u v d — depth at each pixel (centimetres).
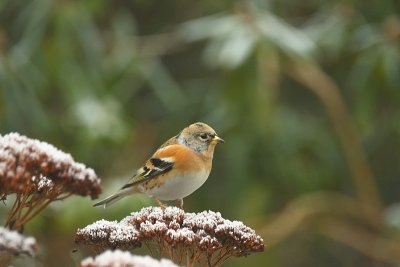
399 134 1602
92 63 1464
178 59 1683
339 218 1595
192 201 1520
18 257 511
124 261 498
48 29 1441
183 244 639
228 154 1446
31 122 1403
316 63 1488
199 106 1510
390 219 1510
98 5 1488
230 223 659
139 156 1511
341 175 1558
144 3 1642
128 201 1236
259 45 1363
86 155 1394
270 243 1473
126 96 1502
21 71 1401
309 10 1652
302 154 1511
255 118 1419
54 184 587
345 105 1650
